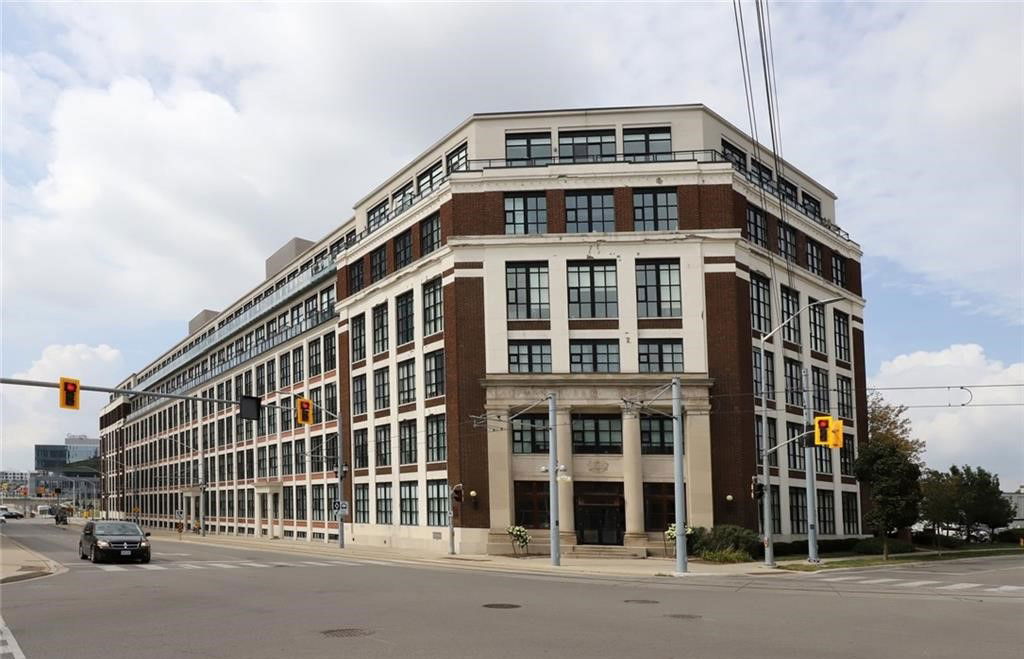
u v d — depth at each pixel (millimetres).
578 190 48781
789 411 53375
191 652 13883
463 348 48062
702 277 47312
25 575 29719
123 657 13492
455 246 48562
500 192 48906
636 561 41281
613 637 15547
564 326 47500
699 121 49688
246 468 84438
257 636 15555
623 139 50031
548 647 14344
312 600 21984
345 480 61625
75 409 32438
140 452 129500
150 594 23656
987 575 34625
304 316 73938
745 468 46000
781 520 50750
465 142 52062
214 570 33562
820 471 56656
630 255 47750
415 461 53031
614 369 47219
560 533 45531
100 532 38375
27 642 15047
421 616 18547
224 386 92750
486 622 17562
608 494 46438
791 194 59250
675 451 35031
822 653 13977
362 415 59969
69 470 197000
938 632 16609
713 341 46844
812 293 58156
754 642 15086
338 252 68000
